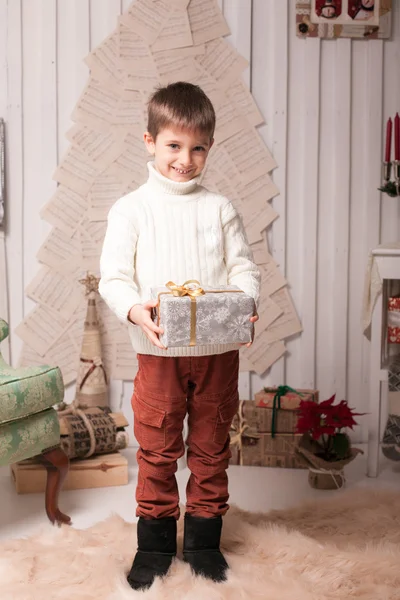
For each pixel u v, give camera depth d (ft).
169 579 6.03
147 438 6.16
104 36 10.11
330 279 10.66
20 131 10.11
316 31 10.22
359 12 10.22
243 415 9.59
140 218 6.08
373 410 9.14
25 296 10.39
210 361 6.05
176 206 6.12
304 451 8.63
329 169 10.51
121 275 5.87
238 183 10.37
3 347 10.39
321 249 10.62
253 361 10.61
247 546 6.82
